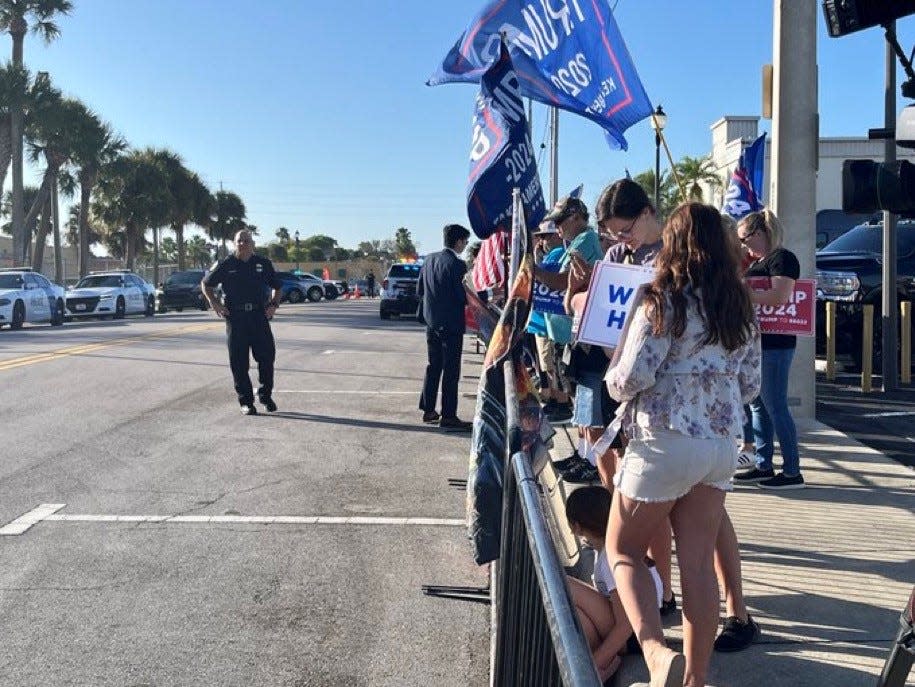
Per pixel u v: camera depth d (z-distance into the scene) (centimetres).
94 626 431
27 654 402
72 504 626
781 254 542
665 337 316
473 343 1823
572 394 605
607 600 379
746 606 434
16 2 3912
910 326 1199
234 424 921
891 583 461
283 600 464
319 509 620
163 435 860
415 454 790
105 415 962
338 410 1012
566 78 623
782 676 365
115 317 3231
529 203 556
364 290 7144
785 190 866
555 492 549
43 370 1325
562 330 639
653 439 322
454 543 551
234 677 384
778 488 631
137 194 5541
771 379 618
